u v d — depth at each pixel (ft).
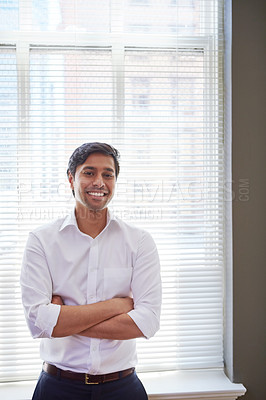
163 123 6.56
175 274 6.51
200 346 6.58
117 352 5.00
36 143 6.26
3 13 6.26
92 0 6.34
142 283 5.08
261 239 6.28
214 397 6.04
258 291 6.29
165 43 6.49
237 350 6.26
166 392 5.90
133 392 5.05
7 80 6.27
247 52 6.20
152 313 4.91
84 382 4.89
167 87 6.48
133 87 6.44
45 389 4.99
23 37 6.27
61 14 6.32
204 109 6.57
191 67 6.50
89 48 6.37
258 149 6.25
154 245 5.32
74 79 6.34
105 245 5.24
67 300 5.10
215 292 6.58
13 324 6.16
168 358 6.55
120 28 6.40
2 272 6.21
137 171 6.41
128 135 6.52
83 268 5.15
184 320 6.54
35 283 4.86
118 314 4.85
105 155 5.08
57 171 6.26
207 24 6.56
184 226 6.45
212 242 6.48
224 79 6.50
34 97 6.32
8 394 5.90
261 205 6.27
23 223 6.19
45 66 6.34
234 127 6.21
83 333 4.77
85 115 6.27
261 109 6.25
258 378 6.29
